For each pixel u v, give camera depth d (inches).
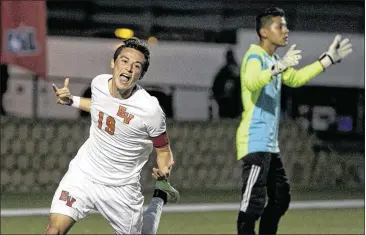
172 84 929.5
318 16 976.9
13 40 824.3
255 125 484.7
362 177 942.4
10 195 807.1
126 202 371.6
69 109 911.0
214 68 944.9
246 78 478.3
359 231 619.8
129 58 345.1
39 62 829.8
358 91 992.9
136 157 367.9
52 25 903.7
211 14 961.5
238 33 951.0
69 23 912.3
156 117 355.9
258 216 487.8
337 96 995.9
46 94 895.1
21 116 871.1
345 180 932.6
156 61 922.1
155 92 923.4
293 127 914.1
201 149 888.9
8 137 837.8
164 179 379.9
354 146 998.4
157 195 405.1
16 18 824.3
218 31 956.6
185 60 933.8
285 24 492.4
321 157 924.0
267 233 509.7
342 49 500.7
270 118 487.2
